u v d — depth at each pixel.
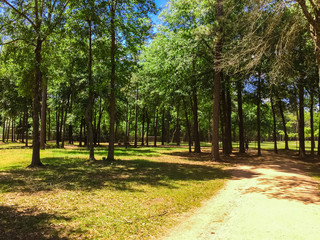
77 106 30.98
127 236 4.61
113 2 15.12
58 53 15.74
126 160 17.03
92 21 15.15
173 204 6.75
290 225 4.98
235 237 4.59
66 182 9.16
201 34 16.23
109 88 16.00
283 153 25.89
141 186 8.74
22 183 8.78
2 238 4.22
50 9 13.41
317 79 18.22
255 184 9.22
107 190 8.02
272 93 22.67
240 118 24.55
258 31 11.47
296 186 8.52
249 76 18.56
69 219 5.30
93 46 16.77
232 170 13.10
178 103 27.20
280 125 56.19
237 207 6.52
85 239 4.36
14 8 12.47
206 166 14.72
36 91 13.47
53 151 23.66
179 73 21.30
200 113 40.34
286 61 10.28
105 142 55.34
